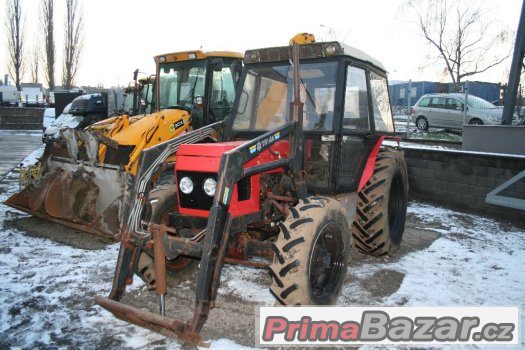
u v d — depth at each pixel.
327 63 3.98
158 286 3.01
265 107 4.16
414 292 3.96
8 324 3.28
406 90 15.10
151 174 3.43
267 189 3.59
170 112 6.43
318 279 3.46
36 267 4.38
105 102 13.06
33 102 32.75
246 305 3.64
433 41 17.52
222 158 2.95
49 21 30.02
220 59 6.91
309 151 3.99
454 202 7.27
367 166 4.48
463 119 11.67
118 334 3.15
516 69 8.35
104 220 4.98
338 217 3.43
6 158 12.50
